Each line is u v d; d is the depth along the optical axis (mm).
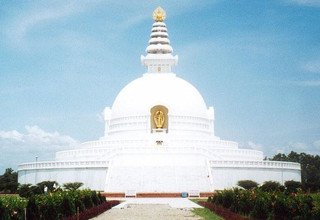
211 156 101812
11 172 137125
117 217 50219
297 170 109000
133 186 91812
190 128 117500
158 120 117375
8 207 37250
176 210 58719
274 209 41406
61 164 100438
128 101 120375
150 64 130125
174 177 93312
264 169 101250
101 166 96688
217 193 62844
